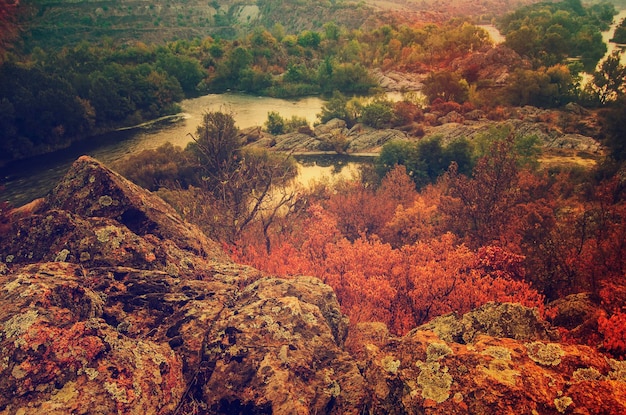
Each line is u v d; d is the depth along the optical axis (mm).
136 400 7070
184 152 72250
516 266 28812
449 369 8070
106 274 10648
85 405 6625
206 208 38781
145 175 65188
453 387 7676
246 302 10945
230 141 66312
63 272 10062
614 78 118125
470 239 38312
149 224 14430
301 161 90312
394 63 179625
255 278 13609
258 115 125000
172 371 8172
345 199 51156
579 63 142750
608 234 31172
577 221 36469
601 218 35562
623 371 7648
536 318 10422
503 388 7391
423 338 9016
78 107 100688
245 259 28578
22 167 86938
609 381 7379
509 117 113250
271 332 9461
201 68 157125
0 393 6520
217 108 130375
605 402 6973
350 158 92000
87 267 11211
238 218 38656
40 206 14688
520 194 45281
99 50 156000
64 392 6715
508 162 41812
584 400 7051
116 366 7340
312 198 54906
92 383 6957
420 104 129625
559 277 28906
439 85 128750
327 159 91625
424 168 71062
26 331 7141
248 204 48125
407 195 57094
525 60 157750
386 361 8672
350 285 25141
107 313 9414
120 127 111062
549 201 45094
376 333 11742
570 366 7824
